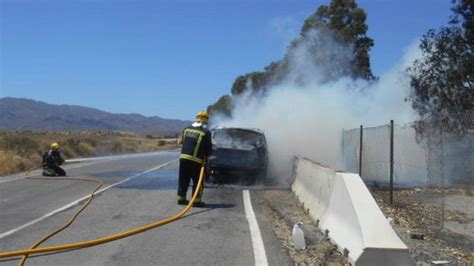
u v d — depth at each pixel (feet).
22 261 24.13
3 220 34.09
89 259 24.91
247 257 25.58
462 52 73.51
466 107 71.97
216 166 54.29
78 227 31.99
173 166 81.15
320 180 35.22
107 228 31.73
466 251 27.53
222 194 47.83
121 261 24.61
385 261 22.24
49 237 29.30
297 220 35.19
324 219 31.07
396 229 32.99
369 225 23.57
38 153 97.55
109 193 46.83
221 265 24.17
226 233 30.86
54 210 37.86
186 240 28.94
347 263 24.04
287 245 28.17
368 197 25.84
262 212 38.37
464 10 72.79
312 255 25.81
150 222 33.65
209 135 41.45
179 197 41.16
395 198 45.32
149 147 189.67
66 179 59.21
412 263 22.25
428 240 30.17
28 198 43.83
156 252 26.30
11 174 67.46
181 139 42.39
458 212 38.65
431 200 43.01
